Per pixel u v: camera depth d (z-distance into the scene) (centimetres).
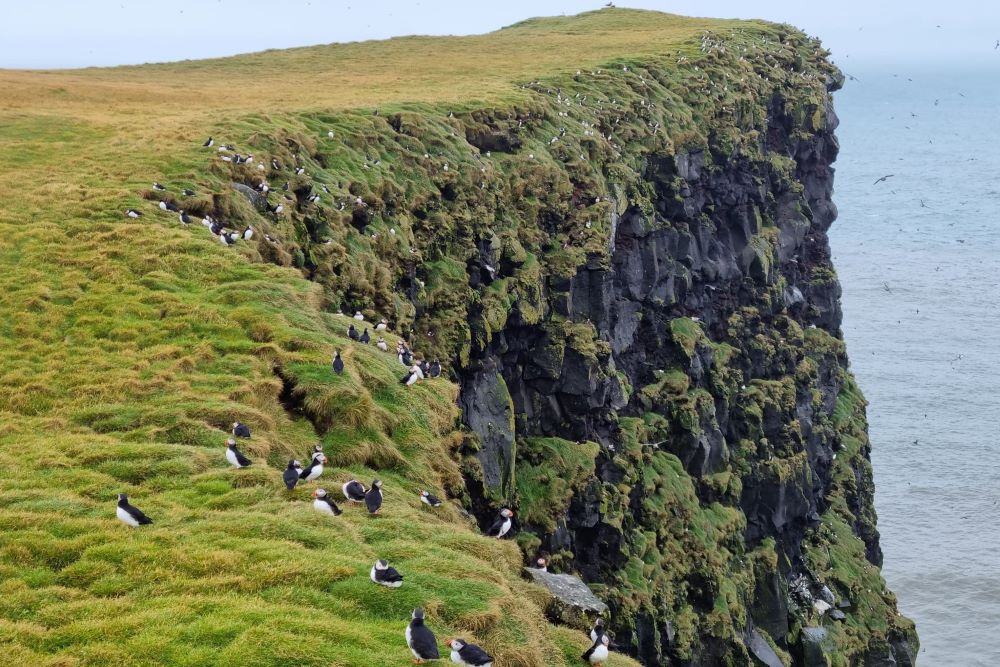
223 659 2272
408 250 6275
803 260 11825
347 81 10581
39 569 2628
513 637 2752
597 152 8650
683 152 9688
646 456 7850
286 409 3931
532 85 9925
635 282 8350
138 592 2559
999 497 14200
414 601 2659
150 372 3897
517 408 6938
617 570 6769
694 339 8994
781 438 9662
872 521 11769
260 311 4419
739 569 8294
